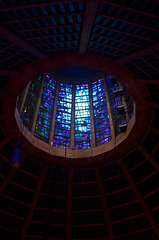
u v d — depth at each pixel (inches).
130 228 1068.5
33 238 1069.1
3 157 1019.9
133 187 1081.4
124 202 1106.1
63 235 1097.4
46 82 1398.9
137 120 967.0
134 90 880.9
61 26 607.8
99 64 823.1
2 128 954.1
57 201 1153.4
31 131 1139.3
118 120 1192.2
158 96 857.5
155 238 1010.1
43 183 1154.0
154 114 931.3
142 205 1050.7
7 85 837.2
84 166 1192.2
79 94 1494.8
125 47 691.4
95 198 1160.2
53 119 1305.4
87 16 562.9
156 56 630.5
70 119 1378.0
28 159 1116.5
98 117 1336.1
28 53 717.9
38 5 500.4
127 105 1139.3
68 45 727.1
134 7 500.7
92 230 1111.6
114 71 839.1
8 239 1039.6
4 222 1051.3
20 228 1067.3
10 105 896.9
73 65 835.4
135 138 1031.6
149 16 521.0
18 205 1091.9
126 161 1115.3
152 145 1011.3
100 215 1132.5
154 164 1010.1
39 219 1104.8
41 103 1293.1
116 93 1187.3
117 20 563.2
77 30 645.3
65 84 1520.7
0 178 1055.0
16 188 1095.6
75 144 1259.8
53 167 1176.8
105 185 1162.0
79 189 1178.6
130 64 784.9
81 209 1148.5
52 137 1233.4
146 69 746.2
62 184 1185.4
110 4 506.3
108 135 1208.2
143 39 621.3
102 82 1459.2
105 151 1120.8
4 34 571.8
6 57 674.2
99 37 675.4
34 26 592.7
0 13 516.1
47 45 709.3
